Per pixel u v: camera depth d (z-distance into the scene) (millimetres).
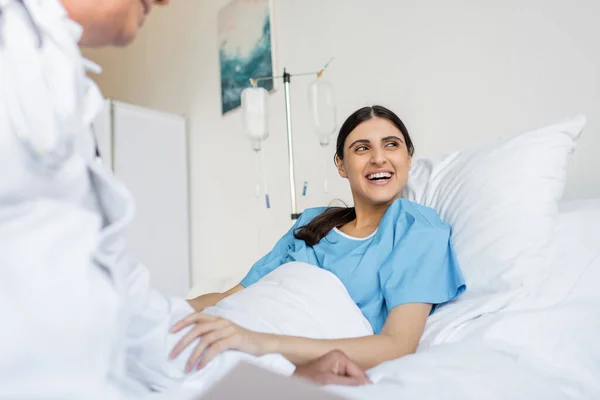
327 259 1368
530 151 1235
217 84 3197
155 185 3213
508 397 702
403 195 1580
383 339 1001
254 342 802
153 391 655
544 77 1721
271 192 2768
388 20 2225
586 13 1615
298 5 2635
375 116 1476
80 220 407
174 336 705
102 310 389
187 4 3469
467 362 789
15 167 443
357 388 667
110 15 535
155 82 3801
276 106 2734
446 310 1132
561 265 1118
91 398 367
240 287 1496
